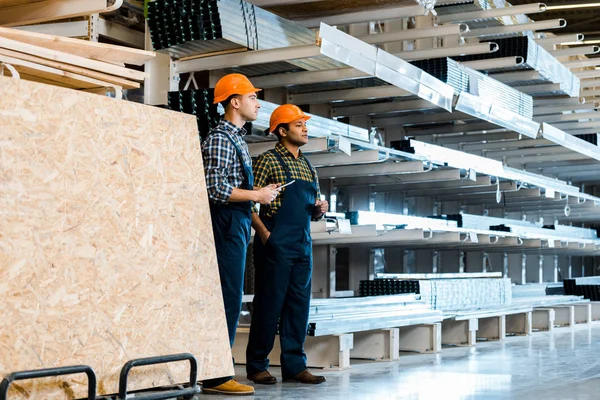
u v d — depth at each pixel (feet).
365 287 26.48
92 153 12.01
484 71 31.73
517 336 31.73
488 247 35.32
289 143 17.63
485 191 34.01
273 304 17.29
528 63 29.96
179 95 19.03
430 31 24.76
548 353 24.49
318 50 18.76
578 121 38.96
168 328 12.70
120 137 12.48
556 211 44.78
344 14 22.93
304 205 17.34
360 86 24.91
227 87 15.83
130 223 12.42
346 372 19.58
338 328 20.25
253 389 15.99
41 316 10.98
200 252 13.51
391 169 25.64
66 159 11.64
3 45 12.07
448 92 25.52
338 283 30.53
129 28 20.67
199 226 13.60
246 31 19.22
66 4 15.07
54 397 10.99
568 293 43.11
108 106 12.39
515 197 36.99
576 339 30.01
